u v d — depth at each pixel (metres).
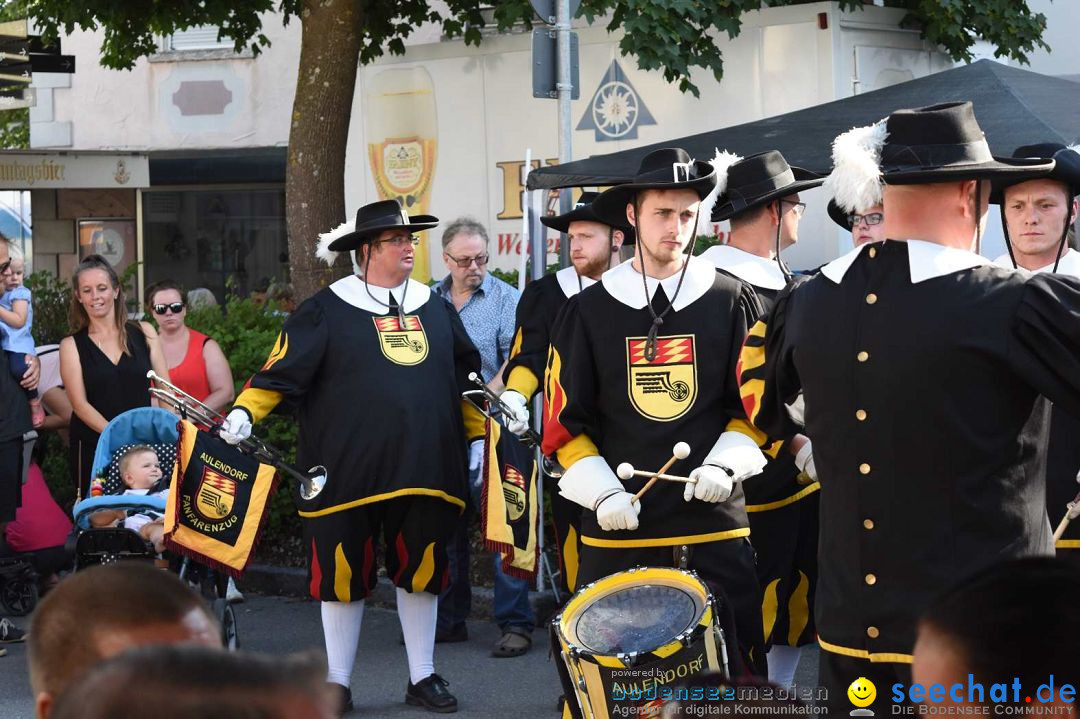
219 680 1.38
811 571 5.65
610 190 4.93
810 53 10.58
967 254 3.32
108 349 8.04
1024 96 7.13
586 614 4.28
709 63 10.55
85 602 1.99
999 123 6.84
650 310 4.80
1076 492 4.45
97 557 6.81
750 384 3.91
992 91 7.26
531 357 6.36
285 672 1.40
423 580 6.23
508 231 11.94
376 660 7.32
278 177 18.14
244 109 18.73
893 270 3.36
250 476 6.37
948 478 3.24
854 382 3.35
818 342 3.44
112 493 7.35
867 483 3.33
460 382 6.51
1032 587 1.91
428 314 6.35
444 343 6.33
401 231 6.27
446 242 7.68
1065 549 4.46
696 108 11.02
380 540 8.84
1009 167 3.33
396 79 12.38
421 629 6.38
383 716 6.27
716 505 4.76
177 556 6.78
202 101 18.84
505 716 6.27
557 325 4.98
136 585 2.01
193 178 18.27
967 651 1.90
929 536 3.25
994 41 11.88
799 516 5.58
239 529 6.33
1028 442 3.26
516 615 7.30
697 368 4.77
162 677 1.37
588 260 6.38
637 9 10.25
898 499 3.29
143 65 19.08
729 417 4.82
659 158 4.87
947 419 3.22
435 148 12.24
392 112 12.44
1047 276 3.24
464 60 12.04
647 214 4.84
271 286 13.17
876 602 3.31
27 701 6.62
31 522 8.15
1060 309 3.16
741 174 5.47
